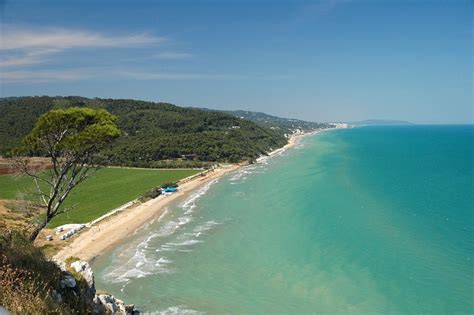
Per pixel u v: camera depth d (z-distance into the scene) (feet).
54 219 257.75
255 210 271.08
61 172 105.70
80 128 105.70
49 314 60.39
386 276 148.97
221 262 175.32
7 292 55.83
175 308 134.92
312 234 205.46
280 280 152.97
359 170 440.45
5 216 167.73
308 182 370.53
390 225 212.84
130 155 540.52
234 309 132.67
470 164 466.29
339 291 140.46
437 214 230.07
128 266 175.11
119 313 116.37
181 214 274.36
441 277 145.18
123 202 313.12
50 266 82.02
